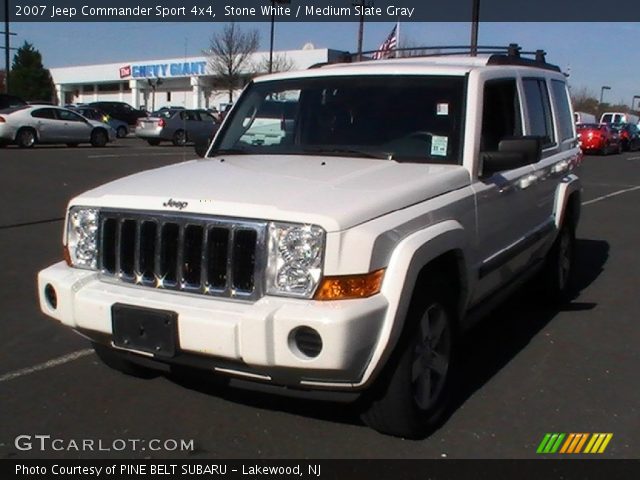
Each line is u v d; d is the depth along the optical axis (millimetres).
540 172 5578
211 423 4066
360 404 3826
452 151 4449
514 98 5316
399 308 3445
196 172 4266
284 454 3730
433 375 4059
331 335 3232
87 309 3764
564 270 6582
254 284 3447
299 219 3377
